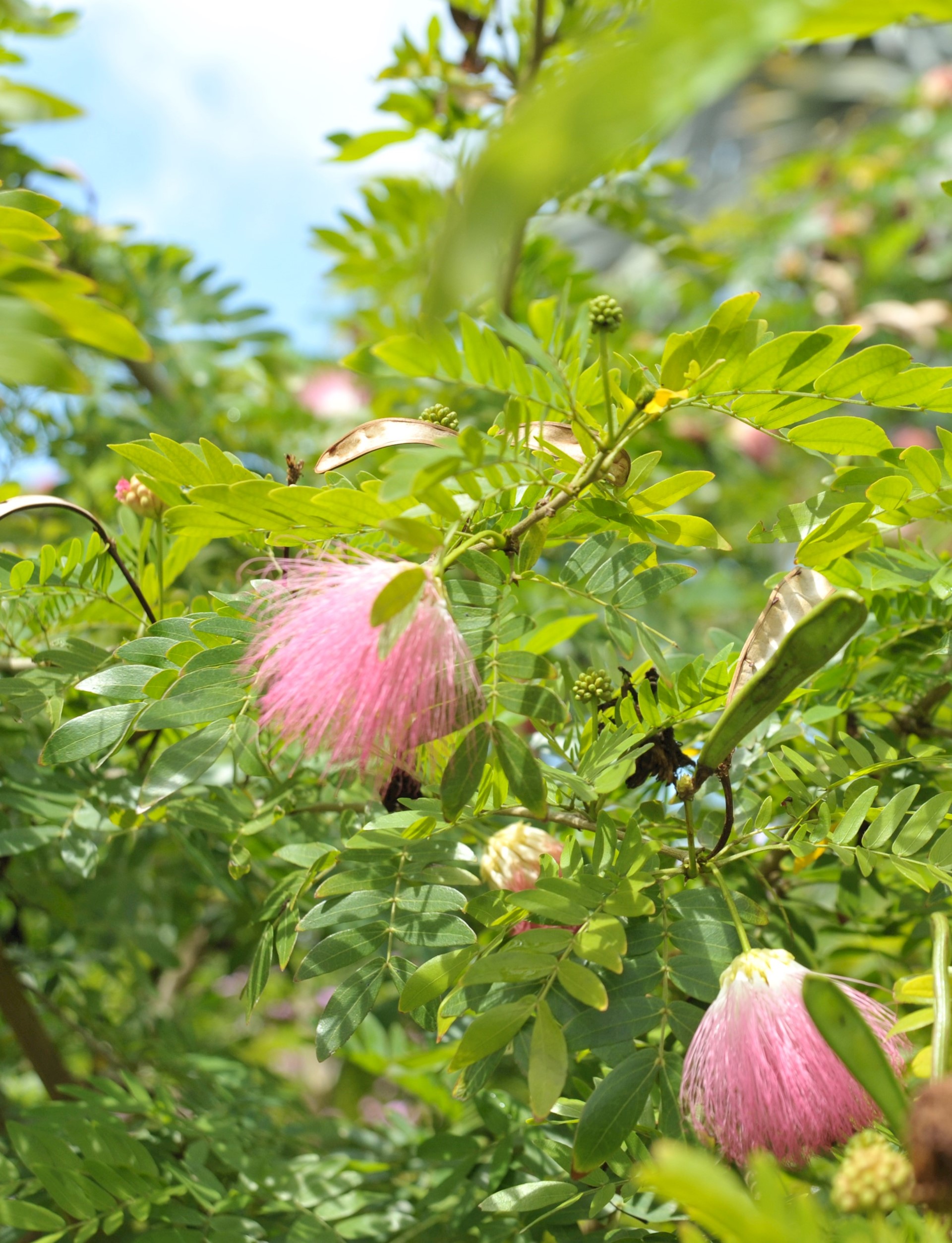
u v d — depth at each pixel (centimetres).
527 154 32
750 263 142
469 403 77
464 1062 50
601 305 52
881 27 38
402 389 78
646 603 55
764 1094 50
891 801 54
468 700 52
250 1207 61
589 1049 51
